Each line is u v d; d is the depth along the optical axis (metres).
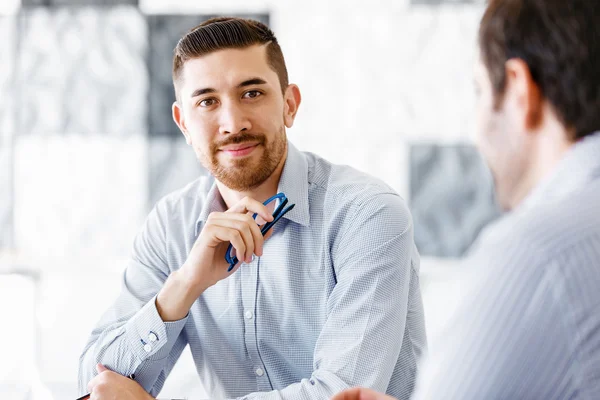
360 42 3.18
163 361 1.36
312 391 1.17
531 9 0.65
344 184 1.36
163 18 3.29
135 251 1.53
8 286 3.24
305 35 3.20
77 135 3.34
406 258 1.27
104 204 3.36
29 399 2.77
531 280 0.60
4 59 3.34
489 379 0.60
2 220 3.37
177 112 1.46
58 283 3.28
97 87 3.33
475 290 0.62
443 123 3.17
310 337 1.37
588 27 0.63
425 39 3.15
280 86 1.38
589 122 0.64
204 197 1.51
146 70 3.31
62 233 3.36
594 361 0.58
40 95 3.34
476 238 3.19
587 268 0.59
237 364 1.43
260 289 1.38
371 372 1.19
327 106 3.22
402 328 1.25
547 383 0.60
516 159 0.68
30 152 3.36
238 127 1.31
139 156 3.34
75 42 3.32
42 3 3.32
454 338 0.63
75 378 2.96
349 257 1.28
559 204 0.63
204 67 1.32
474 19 3.11
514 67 0.66
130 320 1.36
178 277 1.32
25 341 3.06
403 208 1.31
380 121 3.20
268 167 1.35
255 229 1.27
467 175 3.18
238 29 1.33
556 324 0.59
